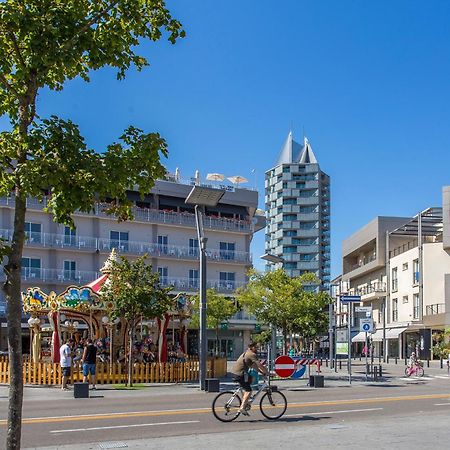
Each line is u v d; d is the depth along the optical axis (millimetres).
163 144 7500
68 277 58625
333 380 30375
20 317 6367
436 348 47156
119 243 61219
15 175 6641
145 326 33062
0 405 18969
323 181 136875
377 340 75125
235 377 14680
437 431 12516
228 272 67188
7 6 6523
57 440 11930
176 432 12859
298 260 131625
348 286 92250
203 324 24188
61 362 24703
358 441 11258
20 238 6535
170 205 65562
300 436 11875
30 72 6914
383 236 76562
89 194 6906
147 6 7629
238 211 69938
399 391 24297
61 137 6922
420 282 64750
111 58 7234
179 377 28859
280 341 65625
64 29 6785
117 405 18516
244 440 11414
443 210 63438
